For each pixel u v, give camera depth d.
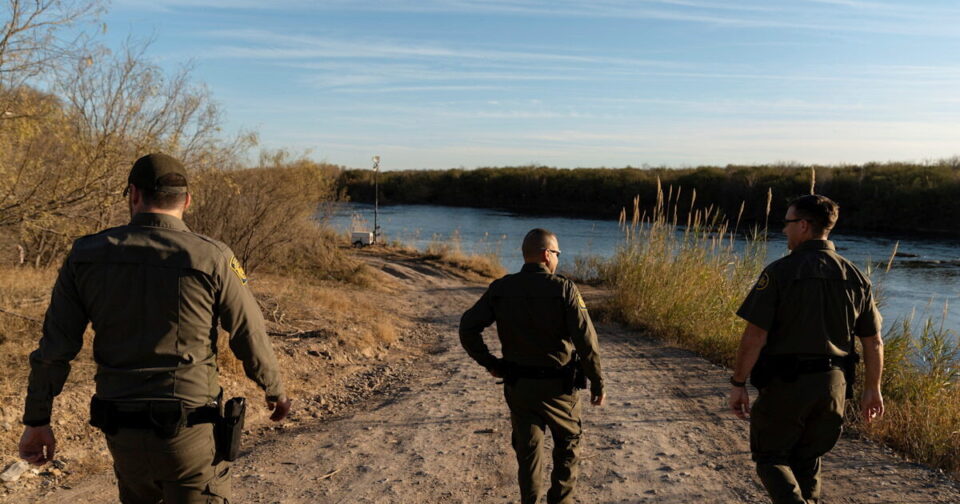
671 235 12.03
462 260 24.64
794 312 2.91
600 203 61.69
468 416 5.95
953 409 5.68
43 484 4.05
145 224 2.27
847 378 2.96
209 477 2.24
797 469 3.05
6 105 6.41
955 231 39.75
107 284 2.15
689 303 10.59
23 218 6.93
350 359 8.41
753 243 10.74
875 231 41.16
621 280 12.22
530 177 67.50
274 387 2.38
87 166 6.92
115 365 2.15
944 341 6.98
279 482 4.21
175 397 2.14
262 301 10.43
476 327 3.33
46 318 2.20
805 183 48.44
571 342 3.36
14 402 4.70
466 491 4.08
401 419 5.86
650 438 5.21
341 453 4.84
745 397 3.07
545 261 3.41
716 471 4.44
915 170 47.28
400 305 15.21
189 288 2.19
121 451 2.14
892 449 4.94
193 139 8.84
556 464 3.35
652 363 8.33
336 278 17.72
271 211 15.29
